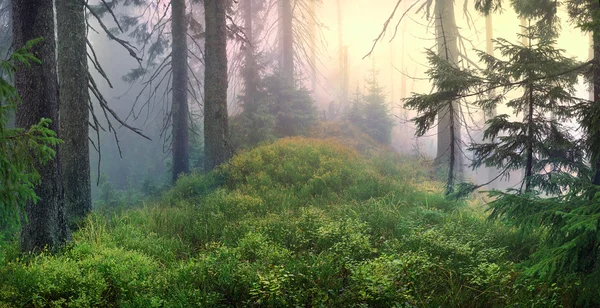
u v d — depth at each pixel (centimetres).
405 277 510
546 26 857
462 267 564
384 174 1491
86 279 526
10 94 431
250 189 1189
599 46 589
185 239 833
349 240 684
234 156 1483
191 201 1215
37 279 524
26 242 702
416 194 1088
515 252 638
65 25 1002
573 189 488
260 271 552
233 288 519
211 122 1524
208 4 1526
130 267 580
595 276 413
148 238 788
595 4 645
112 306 511
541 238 640
